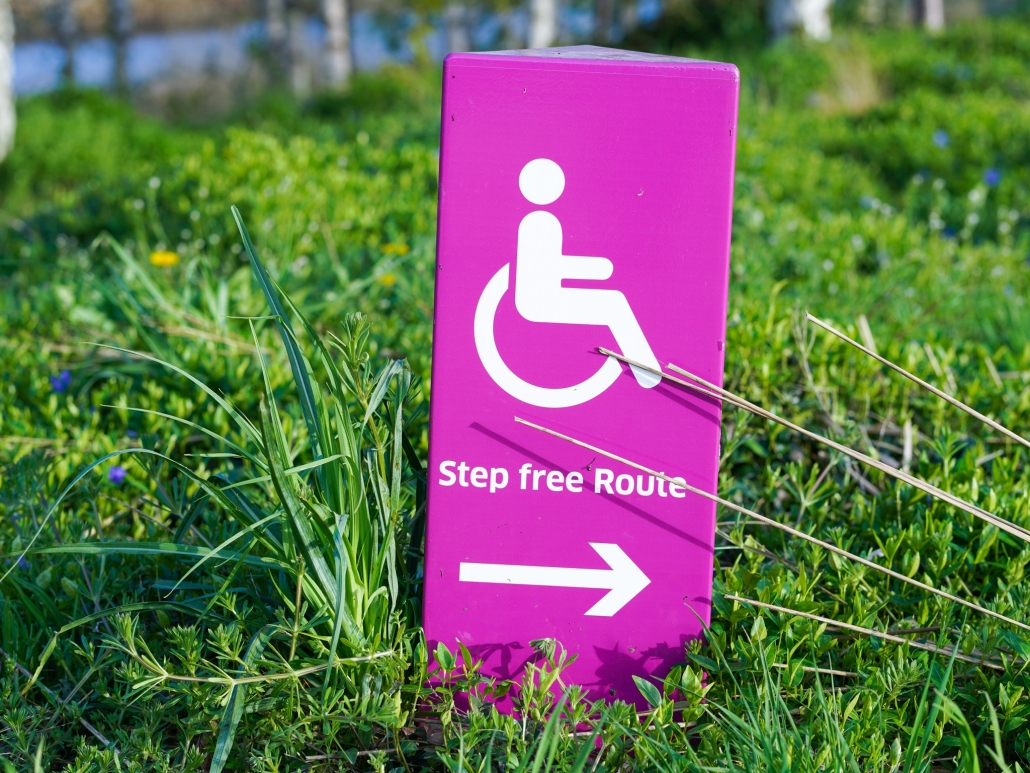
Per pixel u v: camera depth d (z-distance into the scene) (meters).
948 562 2.24
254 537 1.91
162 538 2.40
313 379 1.87
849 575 2.15
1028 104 9.58
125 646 1.83
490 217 1.83
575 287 1.85
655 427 1.89
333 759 1.83
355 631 1.85
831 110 10.42
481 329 1.86
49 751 1.84
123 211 5.61
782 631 2.01
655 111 1.80
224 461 2.77
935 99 9.30
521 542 1.92
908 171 7.71
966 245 5.55
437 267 1.85
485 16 23.36
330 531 1.82
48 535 2.31
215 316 3.65
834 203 6.65
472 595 1.94
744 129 8.33
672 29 15.57
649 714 1.83
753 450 2.89
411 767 1.83
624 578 1.93
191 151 12.06
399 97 14.08
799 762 1.63
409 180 5.95
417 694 1.88
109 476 2.60
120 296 3.88
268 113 14.85
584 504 1.91
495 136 1.81
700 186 1.82
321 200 5.29
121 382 3.53
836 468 2.84
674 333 1.86
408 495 2.21
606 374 1.88
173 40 31.11
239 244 4.75
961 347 3.78
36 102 15.74
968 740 1.56
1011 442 3.00
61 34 26.05
